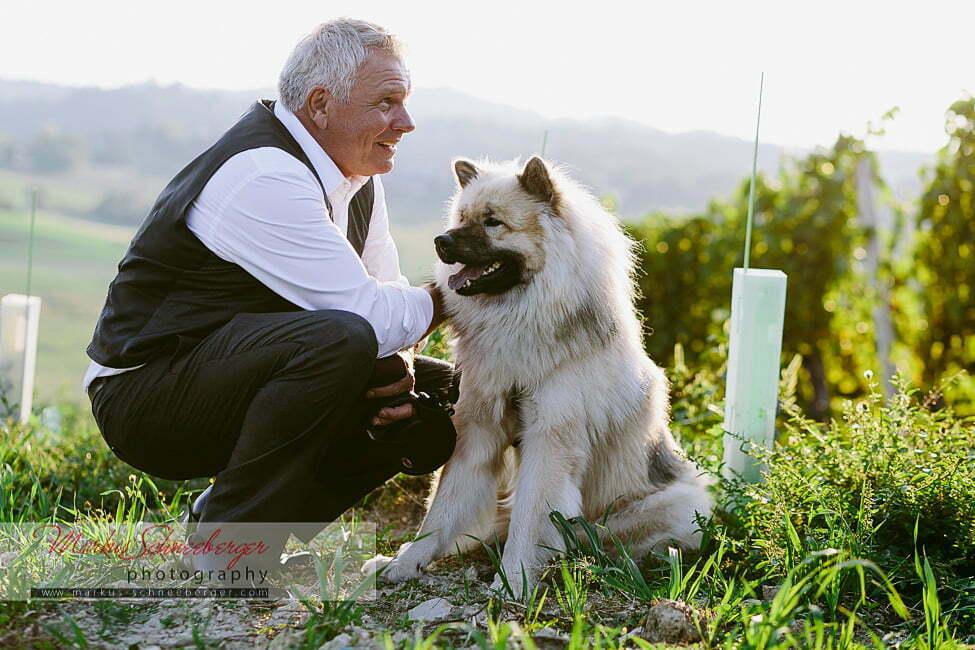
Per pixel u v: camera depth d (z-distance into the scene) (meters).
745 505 3.51
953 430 3.65
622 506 3.58
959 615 2.88
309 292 2.93
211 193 2.88
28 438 4.67
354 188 3.33
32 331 5.52
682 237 10.32
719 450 4.36
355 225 3.46
